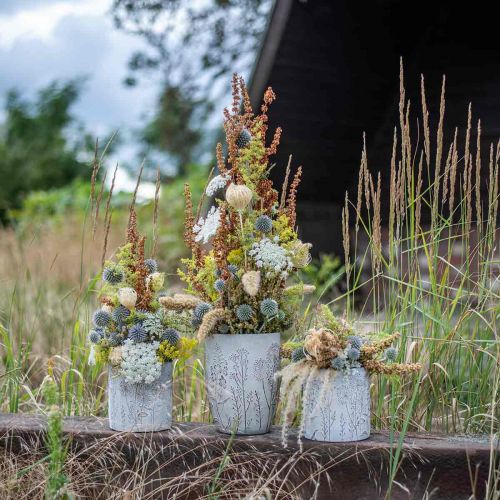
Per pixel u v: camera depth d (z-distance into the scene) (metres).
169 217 7.43
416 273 2.50
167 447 2.15
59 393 2.68
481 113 4.64
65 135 21.78
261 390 2.15
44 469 2.19
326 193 5.75
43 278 3.88
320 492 2.10
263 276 2.17
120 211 8.09
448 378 2.43
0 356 3.01
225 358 2.14
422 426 2.45
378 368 2.13
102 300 2.25
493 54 4.65
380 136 5.36
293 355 2.17
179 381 2.90
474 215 4.39
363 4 4.61
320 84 4.95
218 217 2.22
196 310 2.17
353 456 2.09
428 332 2.46
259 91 4.79
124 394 2.18
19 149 21.28
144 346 2.16
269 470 2.12
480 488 2.05
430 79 4.92
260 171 2.18
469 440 2.17
